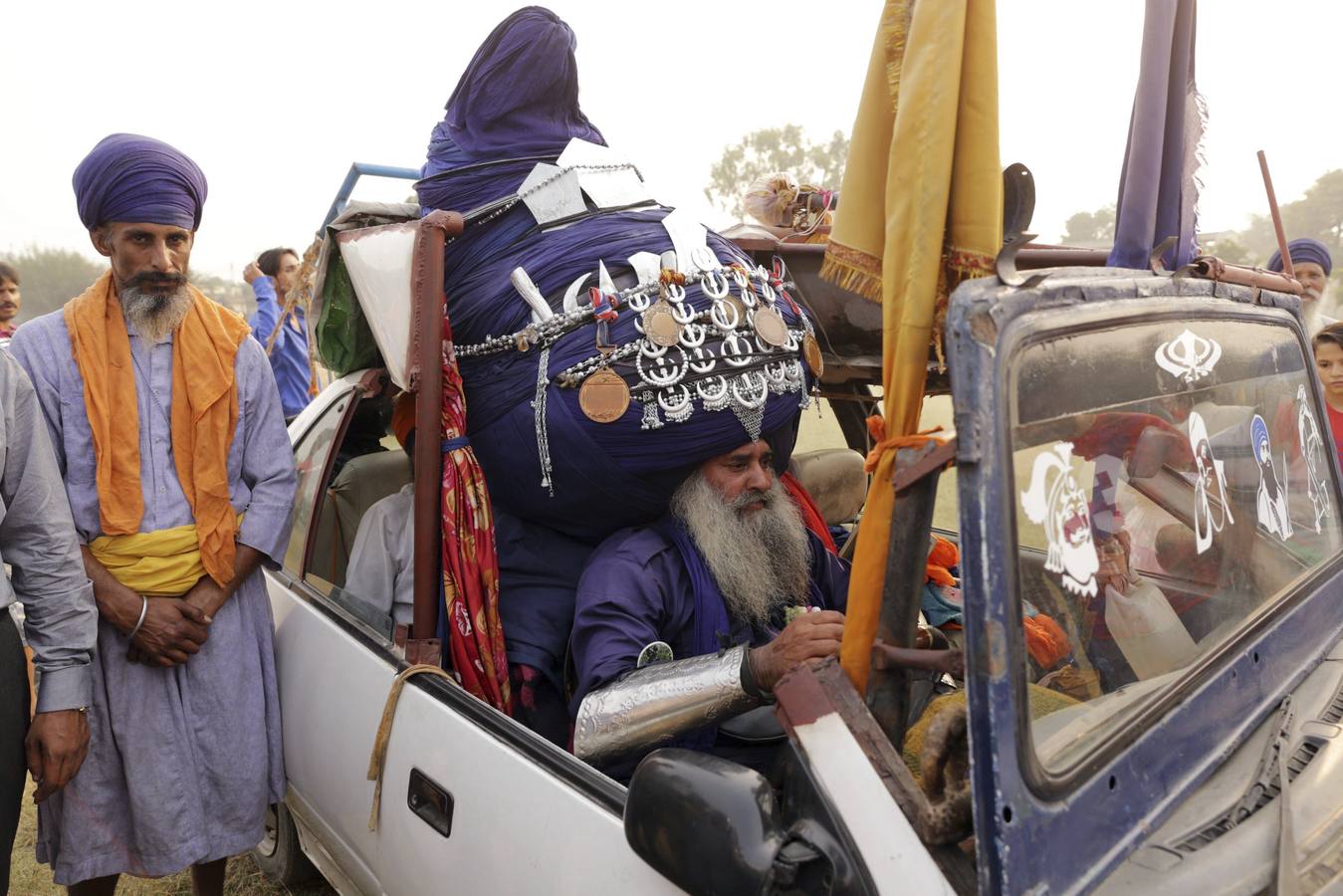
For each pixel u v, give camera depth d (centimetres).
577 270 203
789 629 156
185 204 217
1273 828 131
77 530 212
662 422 193
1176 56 165
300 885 291
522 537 222
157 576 214
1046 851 111
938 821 114
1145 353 146
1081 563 128
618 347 194
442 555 198
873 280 142
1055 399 124
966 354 111
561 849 154
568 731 214
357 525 271
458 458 198
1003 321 115
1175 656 146
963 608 109
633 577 199
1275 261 397
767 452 213
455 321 211
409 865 189
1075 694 125
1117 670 133
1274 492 183
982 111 129
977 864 112
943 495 332
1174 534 150
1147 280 152
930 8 128
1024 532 116
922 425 204
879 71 139
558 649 213
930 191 127
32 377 211
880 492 129
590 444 196
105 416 212
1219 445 164
